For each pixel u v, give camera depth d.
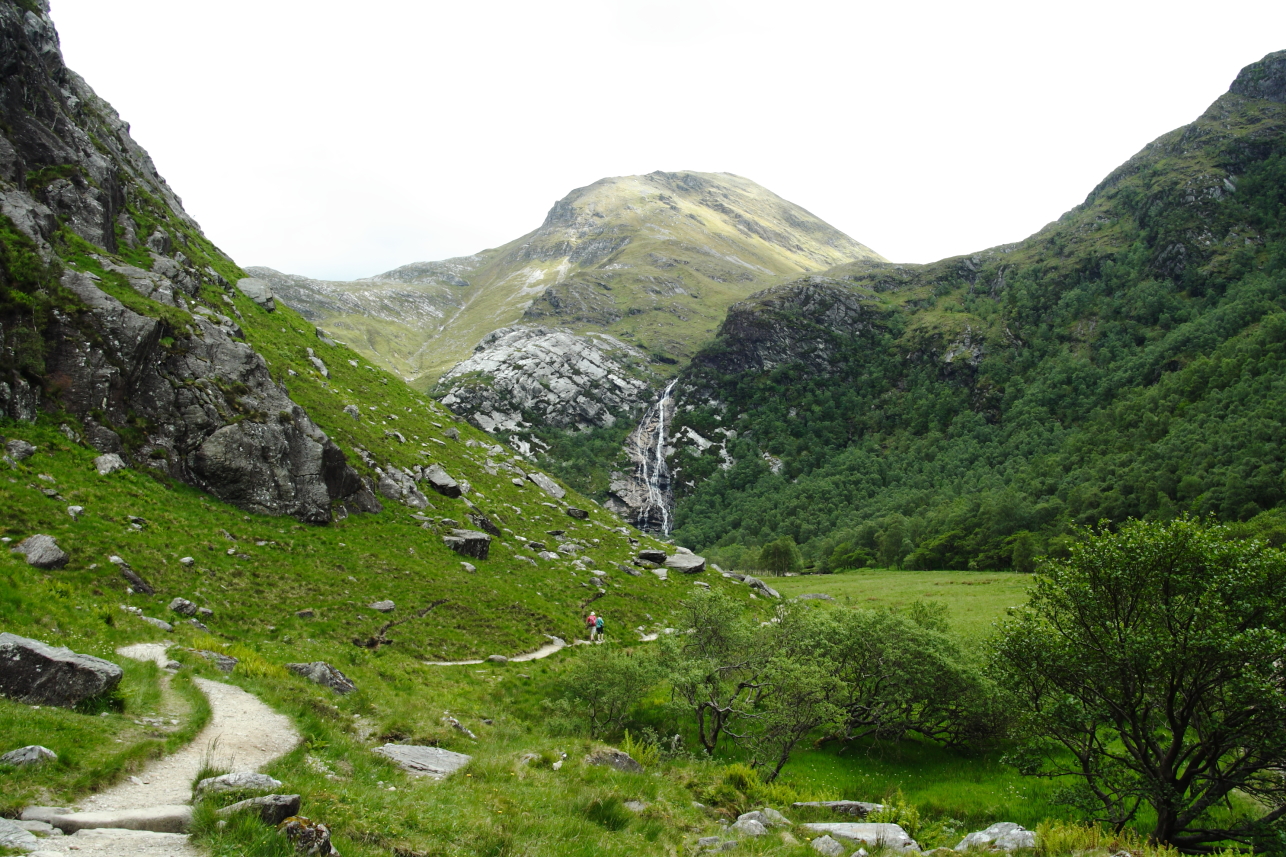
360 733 22.09
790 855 16.80
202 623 31.14
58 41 68.44
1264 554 22.16
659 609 60.03
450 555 53.06
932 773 36.59
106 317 42.97
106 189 63.22
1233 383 176.62
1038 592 26.66
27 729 13.42
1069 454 195.12
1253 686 20.11
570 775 20.62
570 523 75.44
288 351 73.62
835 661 39.62
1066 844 18.02
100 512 34.72
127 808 11.61
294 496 47.31
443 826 14.06
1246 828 21.28
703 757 33.00
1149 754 24.95
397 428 73.62
